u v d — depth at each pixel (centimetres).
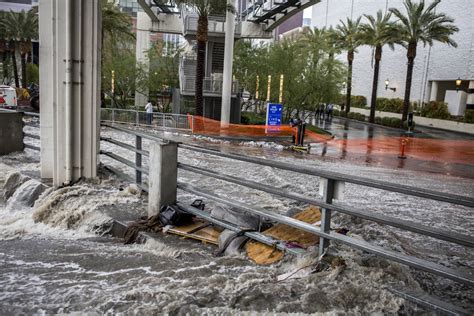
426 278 401
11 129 1004
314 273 357
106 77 3944
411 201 954
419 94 5109
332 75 4062
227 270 386
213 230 489
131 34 4466
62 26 670
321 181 372
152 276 376
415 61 5184
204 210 552
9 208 670
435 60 4888
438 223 758
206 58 3875
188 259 423
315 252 384
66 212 576
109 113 2734
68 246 473
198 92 3014
